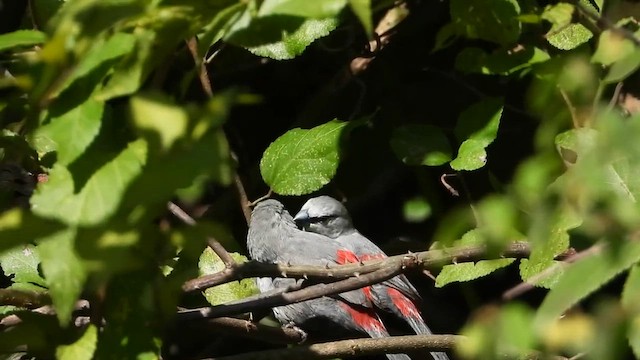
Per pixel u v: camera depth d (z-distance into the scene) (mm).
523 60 6855
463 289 9789
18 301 5477
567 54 6820
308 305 9484
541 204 4043
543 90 5465
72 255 4113
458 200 9844
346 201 11211
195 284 5973
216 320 7406
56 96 4129
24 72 4512
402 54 10398
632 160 3898
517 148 9766
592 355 3705
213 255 7777
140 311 4965
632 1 6238
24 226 4070
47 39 4023
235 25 4176
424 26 10156
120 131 4219
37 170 5520
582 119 5426
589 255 3867
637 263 3830
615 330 3693
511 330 3768
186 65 7406
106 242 4031
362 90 10445
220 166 3902
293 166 7707
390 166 10883
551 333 3727
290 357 6398
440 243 5418
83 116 4102
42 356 5215
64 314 4109
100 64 4105
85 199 3988
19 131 5203
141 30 4086
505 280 10391
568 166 4949
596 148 3846
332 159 7719
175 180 3900
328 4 4008
